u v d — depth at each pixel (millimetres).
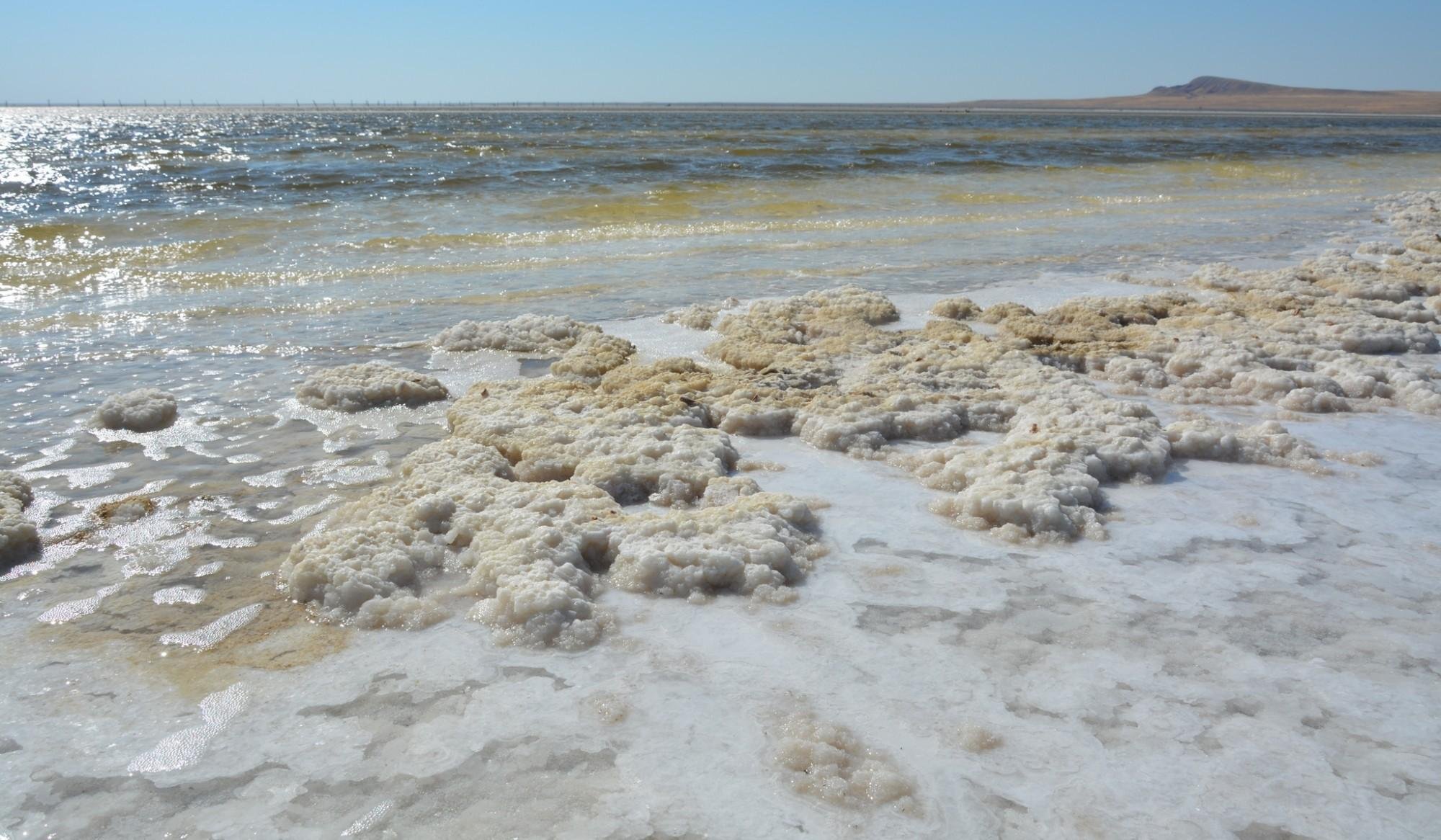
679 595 3898
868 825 2643
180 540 4406
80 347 7793
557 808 2697
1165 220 16875
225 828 2625
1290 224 16281
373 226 14539
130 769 2857
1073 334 8172
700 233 14734
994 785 2807
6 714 3104
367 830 2615
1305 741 3021
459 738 3006
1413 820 2680
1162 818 2676
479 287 10516
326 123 84750
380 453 5570
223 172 23109
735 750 2959
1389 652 3541
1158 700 3232
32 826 2619
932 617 3764
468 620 3699
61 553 4254
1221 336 8047
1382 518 4758
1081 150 37156
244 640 3564
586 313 9242
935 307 9273
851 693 3252
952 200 19500
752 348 7562
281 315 9086
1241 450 5559
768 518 4410
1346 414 6441
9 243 12719
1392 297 9734
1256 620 3762
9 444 5582
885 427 5887
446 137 48000
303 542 4113
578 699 3209
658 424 5793
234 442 5723
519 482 4906
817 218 16641
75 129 67500
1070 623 3727
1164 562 4254
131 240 13141
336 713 3129
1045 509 4465
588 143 40438
